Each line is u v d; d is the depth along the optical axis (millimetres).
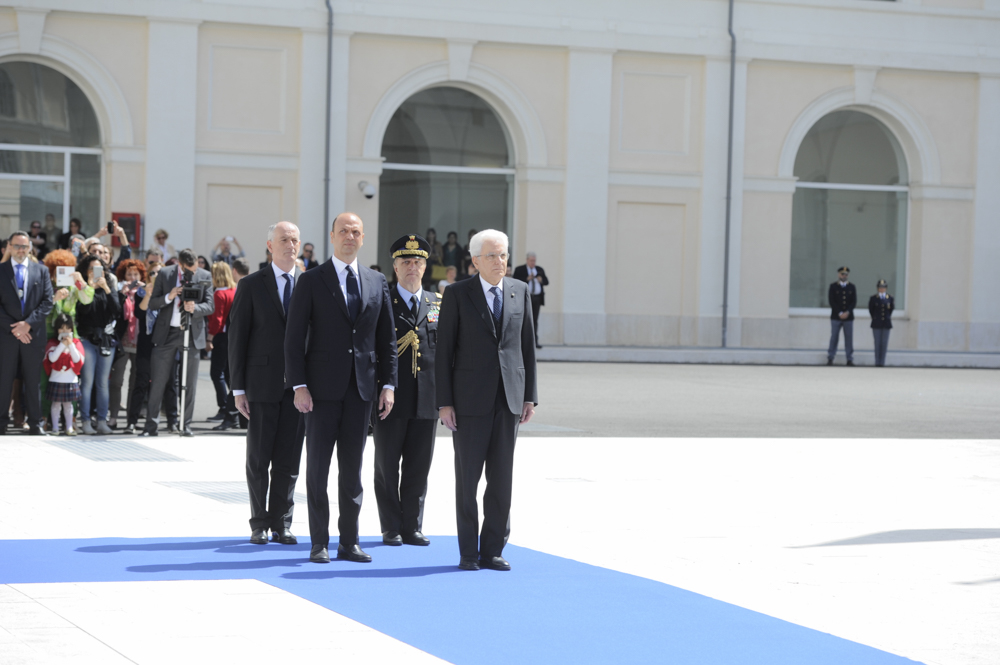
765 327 27281
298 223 24812
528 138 25891
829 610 5945
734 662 5020
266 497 7738
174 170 24031
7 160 23719
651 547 7438
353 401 7098
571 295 26125
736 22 26672
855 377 22609
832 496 9562
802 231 28250
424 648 5105
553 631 5445
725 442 12844
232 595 5980
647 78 26469
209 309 12352
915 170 28359
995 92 28234
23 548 6957
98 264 12219
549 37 25703
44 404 12555
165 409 12734
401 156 25828
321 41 24688
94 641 5012
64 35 23422
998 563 7129
